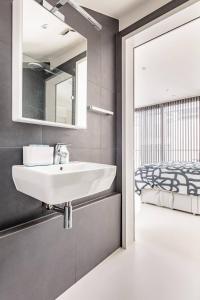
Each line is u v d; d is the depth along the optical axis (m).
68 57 1.39
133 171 1.99
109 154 1.87
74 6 1.17
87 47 1.62
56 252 1.23
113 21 1.89
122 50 1.89
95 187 1.03
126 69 1.89
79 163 1.35
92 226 1.54
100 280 1.42
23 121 1.11
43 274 1.15
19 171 1.00
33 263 1.09
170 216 2.77
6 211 1.07
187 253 1.80
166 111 5.57
